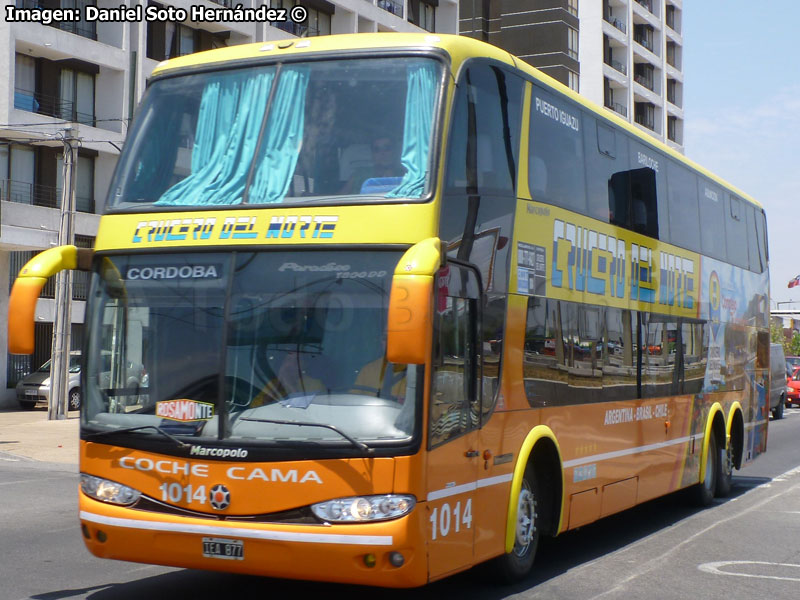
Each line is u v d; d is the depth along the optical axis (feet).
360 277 21.45
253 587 26.76
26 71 111.24
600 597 25.94
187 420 21.77
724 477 46.60
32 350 21.31
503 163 25.86
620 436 33.50
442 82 23.06
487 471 24.31
